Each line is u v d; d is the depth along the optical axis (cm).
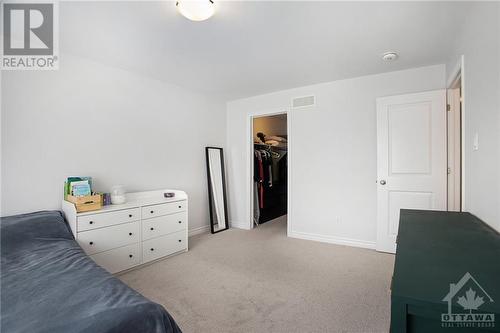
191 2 161
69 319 101
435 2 171
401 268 86
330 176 347
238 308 193
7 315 105
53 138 244
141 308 109
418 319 68
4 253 171
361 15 187
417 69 291
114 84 290
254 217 455
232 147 444
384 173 302
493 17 135
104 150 282
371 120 319
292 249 322
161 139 342
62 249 182
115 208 249
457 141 272
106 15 187
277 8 178
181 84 355
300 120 369
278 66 289
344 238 339
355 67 291
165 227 294
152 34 215
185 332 166
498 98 128
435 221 158
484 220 151
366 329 168
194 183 389
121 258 253
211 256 300
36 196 234
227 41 228
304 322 176
